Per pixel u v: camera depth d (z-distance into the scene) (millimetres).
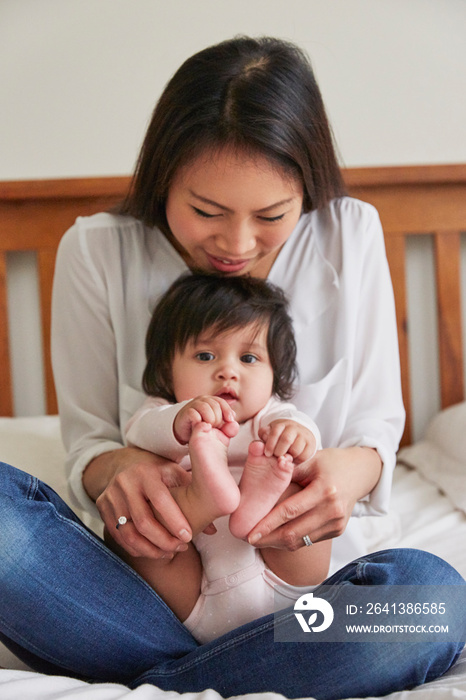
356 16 1757
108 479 919
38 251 1715
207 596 831
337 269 1141
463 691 643
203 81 892
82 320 1153
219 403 803
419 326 1833
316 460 894
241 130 853
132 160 1767
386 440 1045
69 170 1762
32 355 1787
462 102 1788
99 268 1146
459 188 1747
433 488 1508
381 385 1129
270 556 845
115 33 1734
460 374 1790
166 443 846
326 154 979
